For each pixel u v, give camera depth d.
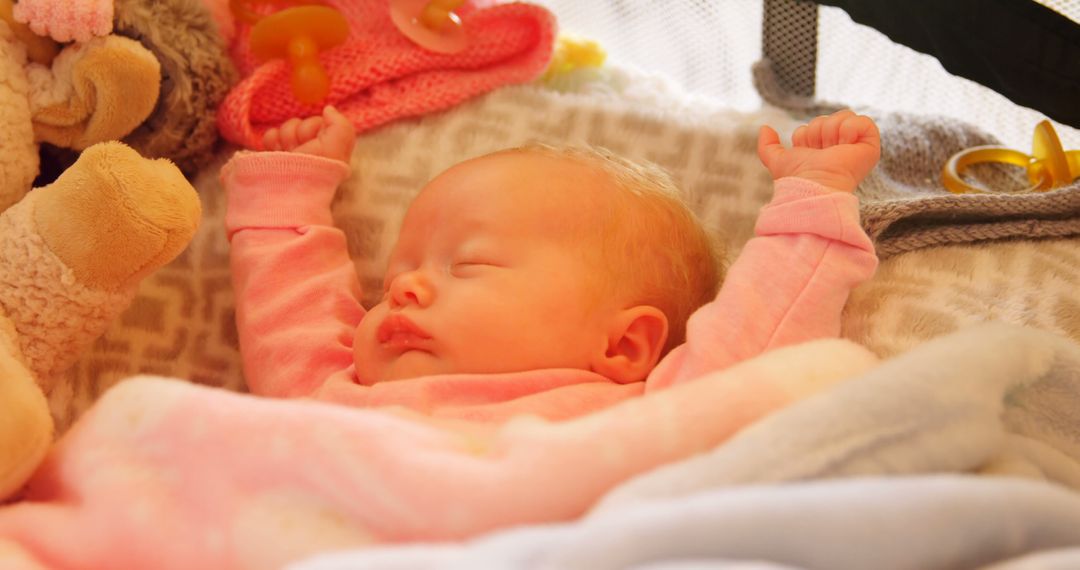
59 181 1.00
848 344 0.90
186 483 0.78
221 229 1.28
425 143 1.34
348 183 1.31
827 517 0.62
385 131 1.35
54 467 0.84
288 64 1.34
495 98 1.38
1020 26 1.12
